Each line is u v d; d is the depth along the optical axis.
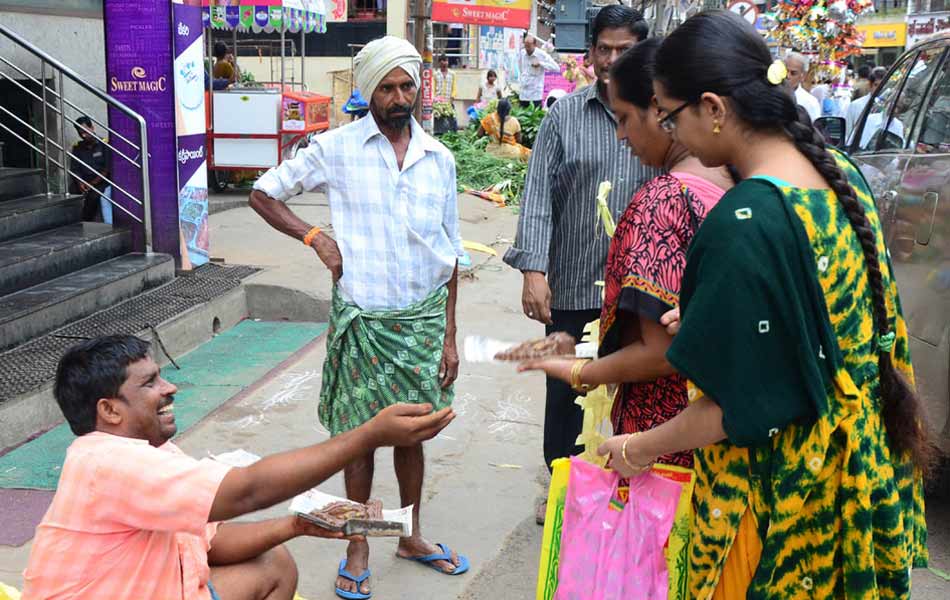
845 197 1.90
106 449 2.24
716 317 1.86
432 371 3.40
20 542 3.67
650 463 2.17
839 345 1.92
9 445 4.53
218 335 6.57
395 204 3.29
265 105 11.36
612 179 3.62
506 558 3.76
